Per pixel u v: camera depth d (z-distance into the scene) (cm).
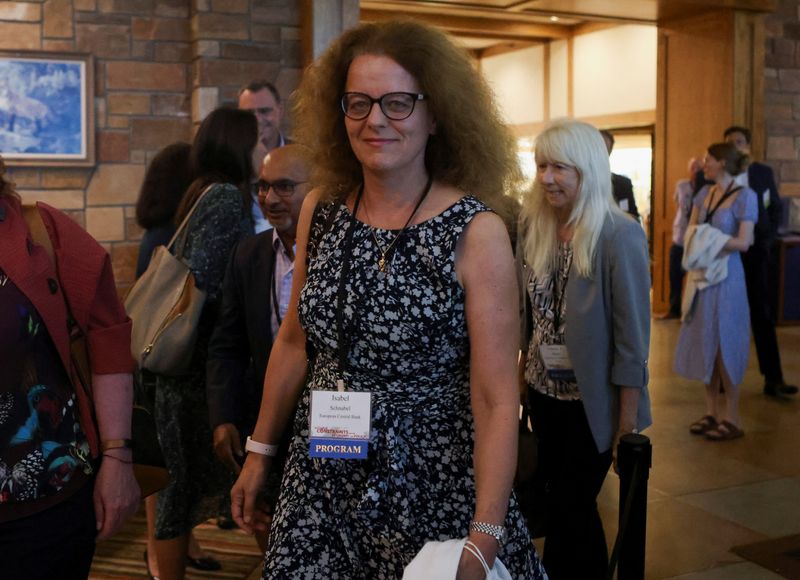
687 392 646
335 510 169
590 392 275
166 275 273
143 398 277
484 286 162
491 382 161
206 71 645
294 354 190
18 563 163
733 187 528
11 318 162
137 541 374
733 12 939
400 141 163
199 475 282
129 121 644
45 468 164
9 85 606
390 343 163
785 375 700
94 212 638
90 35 630
